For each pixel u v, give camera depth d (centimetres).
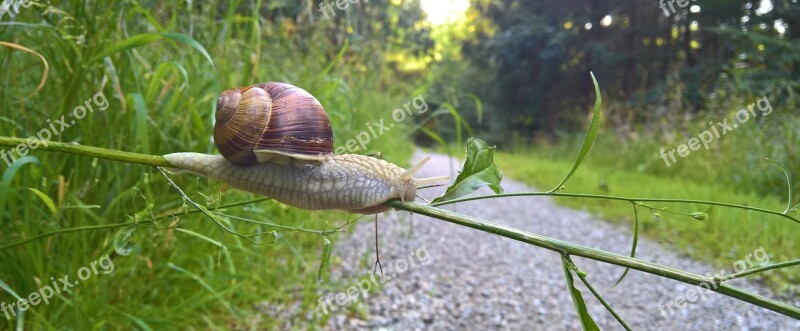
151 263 21
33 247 18
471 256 38
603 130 118
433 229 45
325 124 14
